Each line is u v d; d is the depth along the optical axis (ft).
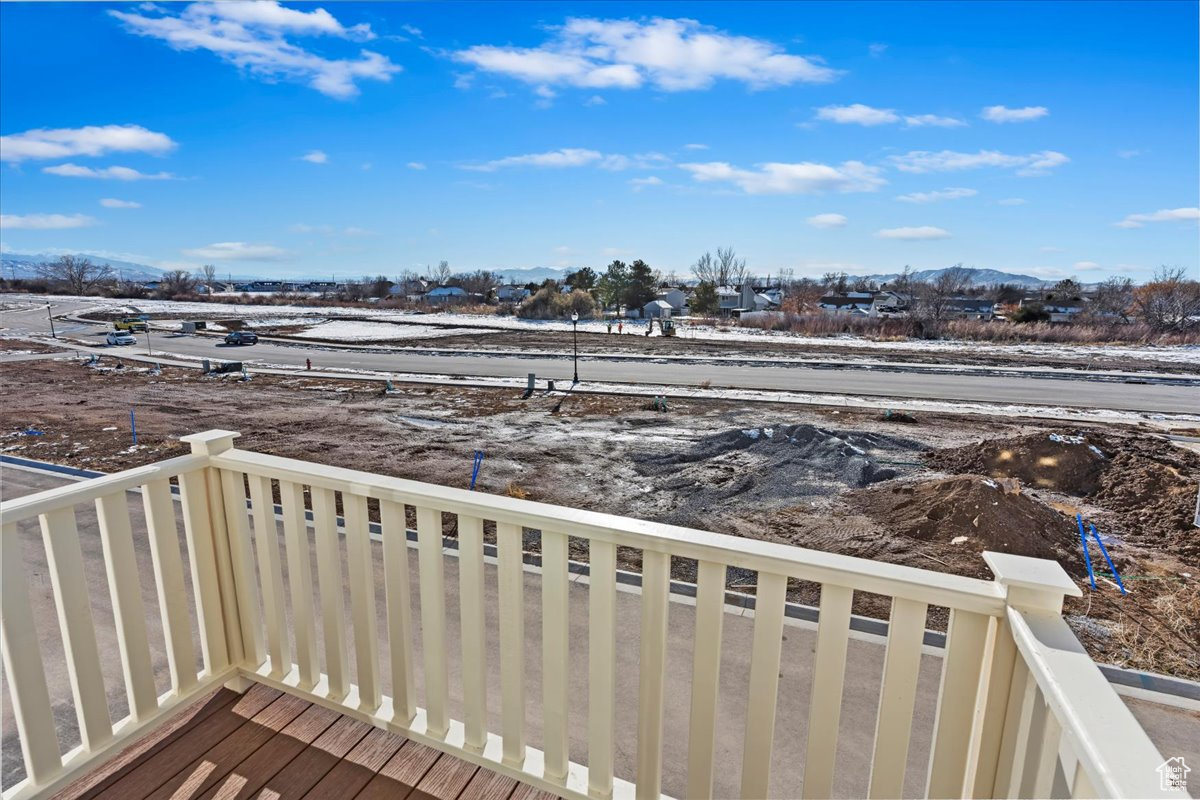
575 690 11.00
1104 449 27.40
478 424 40.37
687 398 48.80
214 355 79.30
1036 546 19.21
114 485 5.83
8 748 9.09
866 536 20.81
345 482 5.89
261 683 7.13
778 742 9.90
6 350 83.66
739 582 16.21
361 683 6.46
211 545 6.86
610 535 4.85
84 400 48.65
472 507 5.37
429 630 5.95
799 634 13.01
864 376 60.29
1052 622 3.64
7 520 5.05
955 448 31.07
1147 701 11.30
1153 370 64.28
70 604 5.61
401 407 46.34
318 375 62.18
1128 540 20.57
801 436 32.65
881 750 4.42
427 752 6.17
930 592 4.00
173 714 6.58
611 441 35.27
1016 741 3.77
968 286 194.59
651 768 5.21
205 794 5.68
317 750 6.20
